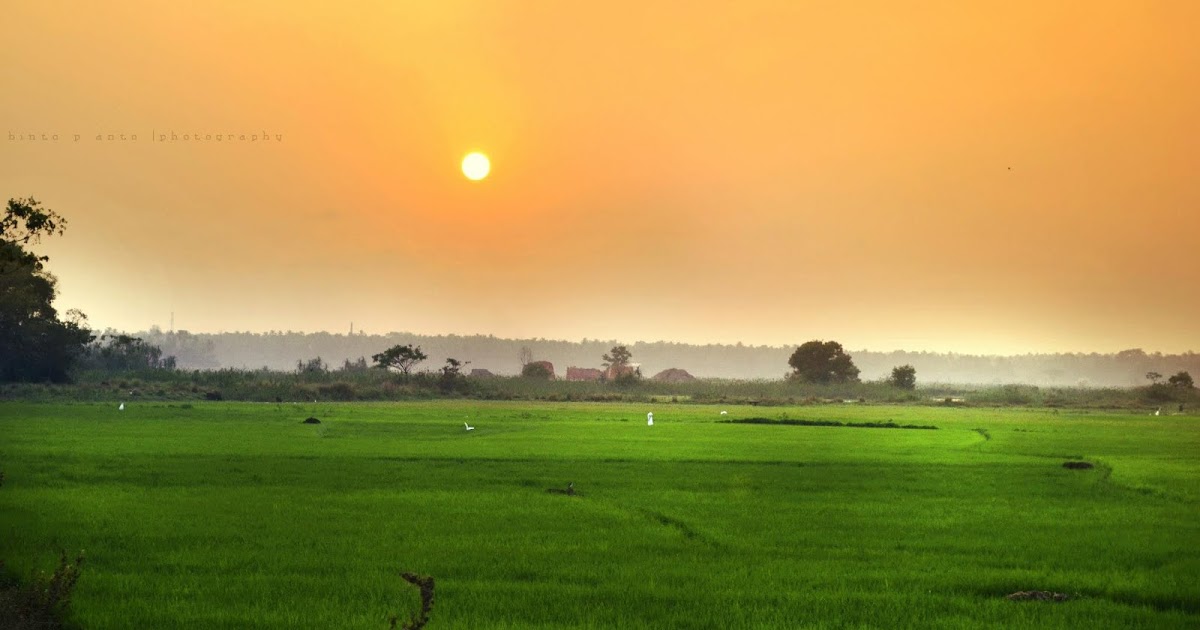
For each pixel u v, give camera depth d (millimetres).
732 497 32250
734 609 17719
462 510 28406
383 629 16031
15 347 111750
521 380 178500
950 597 18766
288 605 17578
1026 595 18953
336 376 142875
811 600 18391
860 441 60625
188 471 37500
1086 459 49094
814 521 27312
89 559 21047
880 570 21047
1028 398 161500
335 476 36625
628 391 166125
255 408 90938
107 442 50094
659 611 17562
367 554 21953
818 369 187375
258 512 27641
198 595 18219
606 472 39469
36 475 35594
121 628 16125
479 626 16438
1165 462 47250
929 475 39812
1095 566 21719
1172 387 180750
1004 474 40531
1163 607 18781
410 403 115562
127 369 143000
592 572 20469
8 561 20219
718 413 101875
